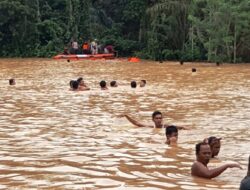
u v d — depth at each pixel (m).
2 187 7.45
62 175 8.20
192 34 48.88
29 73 34.69
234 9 45.56
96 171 8.49
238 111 16.19
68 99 19.59
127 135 12.05
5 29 62.22
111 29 63.41
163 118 14.68
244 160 9.36
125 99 19.62
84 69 38.94
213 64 46.00
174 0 51.88
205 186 7.56
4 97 20.27
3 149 10.34
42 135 11.97
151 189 7.36
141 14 59.22
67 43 62.69
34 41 62.22
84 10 63.03
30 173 8.34
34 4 63.19
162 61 51.81
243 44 48.34
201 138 11.66
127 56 61.22
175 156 9.74
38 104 18.00
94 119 14.48
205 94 21.41
